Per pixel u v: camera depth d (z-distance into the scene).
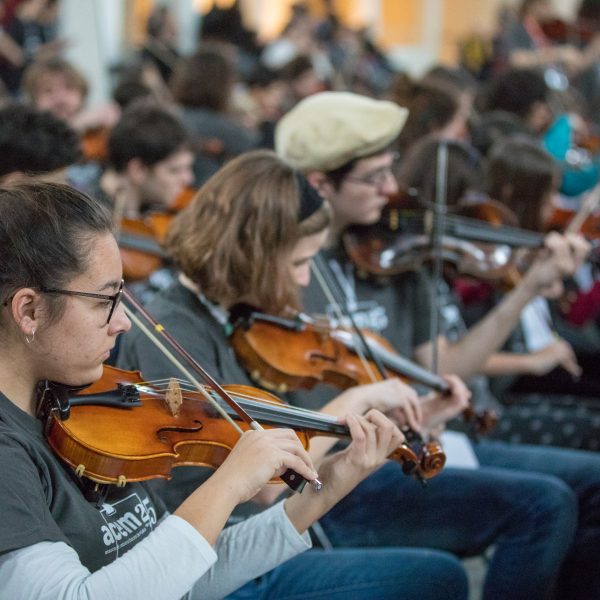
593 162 5.74
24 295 2.00
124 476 2.13
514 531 3.38
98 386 2.33
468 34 12.30
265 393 2.68
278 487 2.77
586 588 3.71
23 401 2.10
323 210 2.98
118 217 4.54
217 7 10.88
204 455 2.35
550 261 4.05
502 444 4.05
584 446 4.33
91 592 1.88
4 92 7.80
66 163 3.53
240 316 2.97
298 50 10.88
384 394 2.90
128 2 11.58
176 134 4.63
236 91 8.72
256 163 2.94
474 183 4.22
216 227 2.88
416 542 3.44
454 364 3.88
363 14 15.98
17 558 1.88
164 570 1.94
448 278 4.19
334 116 3.58
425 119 5.29
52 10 8.55
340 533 3.45
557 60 10.01
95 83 9.05
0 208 2.03
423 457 2.67
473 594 4.14
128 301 2.56
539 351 4.34
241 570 2.35
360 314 3.69
